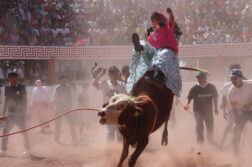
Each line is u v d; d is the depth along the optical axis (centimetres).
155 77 845
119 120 741
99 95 1936
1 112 1938
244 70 2291
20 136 1459
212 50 2248
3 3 2497
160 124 845
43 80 2158
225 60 2267
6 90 1141
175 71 859
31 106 1569
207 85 1144
